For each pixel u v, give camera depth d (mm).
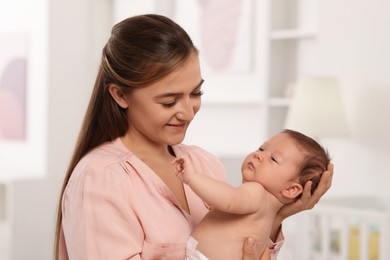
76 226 1270
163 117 1266
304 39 3676
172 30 1268
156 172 1390
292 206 1431
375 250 2893
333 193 3570
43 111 4258
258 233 1354
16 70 4441
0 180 4094
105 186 1270
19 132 4449
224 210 1308
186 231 1336
